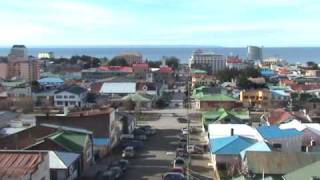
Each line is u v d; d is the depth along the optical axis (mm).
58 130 58250
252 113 98250
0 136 57938
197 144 69812
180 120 95688
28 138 55406
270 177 42688
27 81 156250
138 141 71875
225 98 110000
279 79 161125
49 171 43469
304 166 42875
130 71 182625
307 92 120000
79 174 52844
